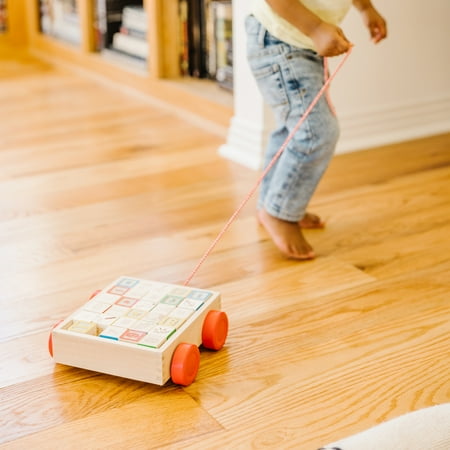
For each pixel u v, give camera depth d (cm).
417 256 166
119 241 178
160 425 114
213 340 130
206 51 284
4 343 137
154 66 288
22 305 150
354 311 145
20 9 402
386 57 235
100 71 330
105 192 208
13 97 310
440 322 140
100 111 288
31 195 207
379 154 231
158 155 238
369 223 184
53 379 126
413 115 245
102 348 122
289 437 111
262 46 161
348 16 225
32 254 172
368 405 117
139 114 283
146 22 297
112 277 161
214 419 115
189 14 283
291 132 157
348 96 233
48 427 114
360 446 98
